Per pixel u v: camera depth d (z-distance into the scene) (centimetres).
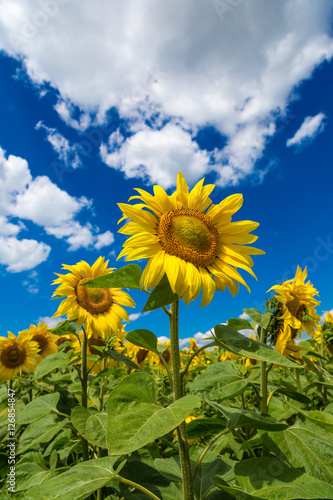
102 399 85
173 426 30
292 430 48
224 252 52
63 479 41
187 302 43
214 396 55
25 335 110
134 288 44
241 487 39
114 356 59
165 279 44
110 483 53
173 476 50
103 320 83
